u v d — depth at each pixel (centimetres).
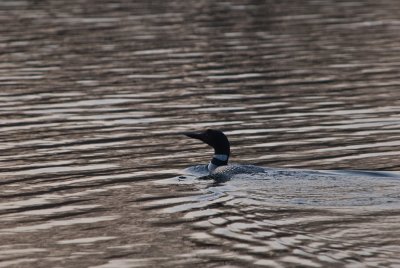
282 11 3734
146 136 1878
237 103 2181
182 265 1146
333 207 1316
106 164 1666
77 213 1377
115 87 2350
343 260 1114
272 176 1488
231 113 2083
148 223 1314
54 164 1662
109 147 1789
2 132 1897
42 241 1252
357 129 1930
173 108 2130
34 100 2202
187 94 2277
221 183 1466
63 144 1805
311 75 2514
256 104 2172
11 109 2108
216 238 1231
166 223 1310
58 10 3728
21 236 1275
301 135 1883
